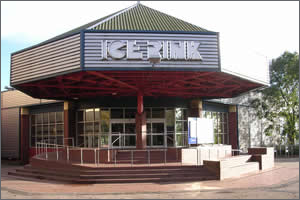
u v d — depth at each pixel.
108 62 16.91
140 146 23.00
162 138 27.81
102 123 27.55
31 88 23.64
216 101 31.91
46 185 15.13
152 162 18.92
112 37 17.06
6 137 37.22
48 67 18.59
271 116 38.84
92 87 22.58
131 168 16.69
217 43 17.83
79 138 29.25
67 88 24.19
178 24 19.80
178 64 17.36
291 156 35.09
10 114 37.00
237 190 13.38
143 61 17.09
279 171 20.39
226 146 23.61
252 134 37.69
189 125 22.02
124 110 27.73
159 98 28.17
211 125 23.48
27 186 14.95
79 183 15.49
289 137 39.75
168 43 17.36
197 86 24.53
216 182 15.44
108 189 13.72
